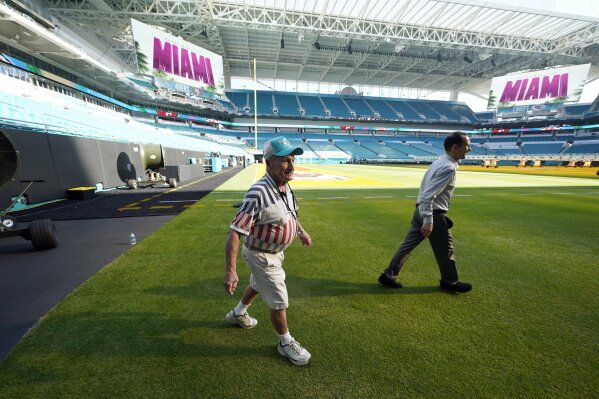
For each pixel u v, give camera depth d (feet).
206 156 102.17
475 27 137.69
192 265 12.51
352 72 211.20
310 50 169.17
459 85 252.21
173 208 26.09
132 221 20.86
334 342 7.34
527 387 5.86
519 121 217.77
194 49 121.29
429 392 5.73
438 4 117.50
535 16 125.70
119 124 73.00
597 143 184.24
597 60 176.86
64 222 20.47
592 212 25.89
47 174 29.37
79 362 6.46
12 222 13.76
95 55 116.88
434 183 8.94
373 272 12.14
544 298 9.84
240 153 164.86
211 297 9.72
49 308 8.80
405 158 196.44
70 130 36.47
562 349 7.09
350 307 9.16
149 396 5.58
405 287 10.69
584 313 8.85
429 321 8.35
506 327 8.05
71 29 105.50
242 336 7.63
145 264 12.58
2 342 7.09
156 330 7.77
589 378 6.12
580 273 12.11
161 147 49.98
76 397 5.51
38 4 90.12
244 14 120.37
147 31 101.71
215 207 26.61
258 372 6.29
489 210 26.76
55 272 11.64
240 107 204.44
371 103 241.76
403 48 158.92
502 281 11.28
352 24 131.85
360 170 98.07
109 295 9.71
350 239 17.13
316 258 13.83
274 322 6.51
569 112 217.15
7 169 13.35
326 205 29.01
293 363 6.53
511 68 201.05
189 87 120.98
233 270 5.58
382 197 34.68
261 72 213.25
